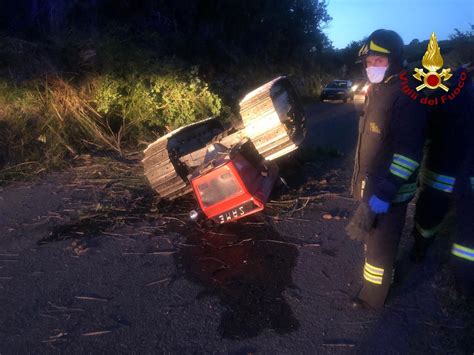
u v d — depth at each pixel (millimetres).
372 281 3410
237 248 4723
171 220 5578
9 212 5992
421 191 3643
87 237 5184
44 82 9742
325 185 6414
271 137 5352
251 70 19188
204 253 4672
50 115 9141
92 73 10484
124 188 6887
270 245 4727
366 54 3141
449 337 3154
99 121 9938
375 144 3143
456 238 3250
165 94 10844
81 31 12039
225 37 19047
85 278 4297
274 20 21328
